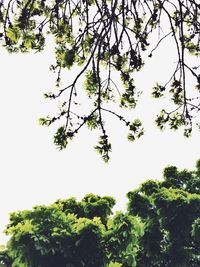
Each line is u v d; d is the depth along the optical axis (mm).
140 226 18547
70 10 6344
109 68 6312
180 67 5789
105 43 5625
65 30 6520
